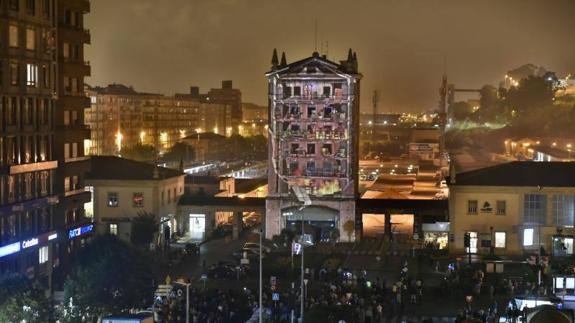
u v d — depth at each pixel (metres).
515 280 106.06
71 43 127.19
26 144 110.38
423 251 131.12
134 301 87.31
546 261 112.38
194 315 84.69
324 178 145.88
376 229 158.00
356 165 150.88
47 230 115.69
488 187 128.38
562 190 126.69
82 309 81.50
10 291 77.56
